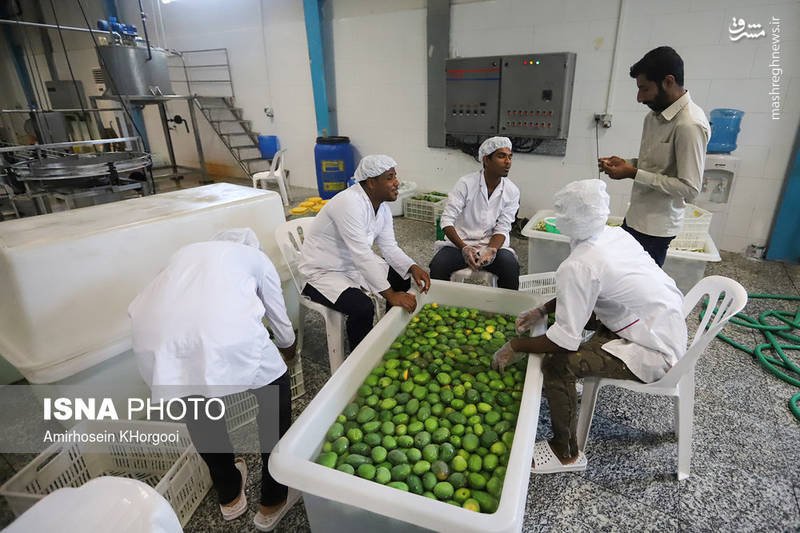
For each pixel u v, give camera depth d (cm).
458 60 388
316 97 516
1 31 788
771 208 325
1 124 730
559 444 152
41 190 301
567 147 389
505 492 94
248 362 120
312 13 475
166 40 653
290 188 603
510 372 156
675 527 138
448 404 144
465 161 452
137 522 81
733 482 152
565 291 133
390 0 438
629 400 195
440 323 186
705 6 305
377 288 183
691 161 179
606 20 341
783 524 137
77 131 663
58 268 160
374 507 94
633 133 356
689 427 147
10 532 81
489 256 218
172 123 721
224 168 687
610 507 145
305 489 101
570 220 133
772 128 308
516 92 371
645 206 204
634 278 134
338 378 137
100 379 177
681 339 141
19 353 162
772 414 184
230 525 144
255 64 575
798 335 237
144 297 120
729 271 317
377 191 188
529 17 372
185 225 197
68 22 746
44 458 143
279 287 147
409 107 468
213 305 115
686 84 327
